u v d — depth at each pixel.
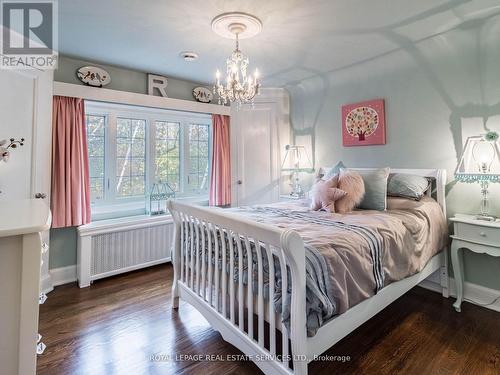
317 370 1.58
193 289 2.05
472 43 2.27
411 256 1.91
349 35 2.29
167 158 3.68
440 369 1.58
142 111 3.41
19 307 0.76
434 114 2.57
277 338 1.70
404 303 2.37
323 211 2.40
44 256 2.52
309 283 1.21
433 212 2.30
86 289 2.64
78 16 1.98
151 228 3.18
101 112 3.15
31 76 2.26
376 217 2.04
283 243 1.15
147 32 2.23
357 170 2.77
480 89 2.29
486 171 2.19
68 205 2.65
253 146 3.88
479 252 2.12
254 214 2.29
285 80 3.54
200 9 1.90
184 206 2.01
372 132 3.03
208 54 2.68
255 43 2.45
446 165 2.51
